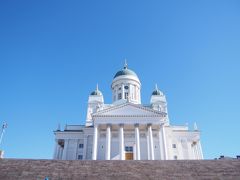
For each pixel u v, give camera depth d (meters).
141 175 25.08
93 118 54.25
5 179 23.59
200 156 63.12
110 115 54.06
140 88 80.81
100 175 25.00
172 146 62.91
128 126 55.22
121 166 27.88
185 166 27.77
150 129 53.19
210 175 24.81
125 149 55.50
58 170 26.23
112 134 57.56
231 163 28.47
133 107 55.66
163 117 54.22
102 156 54.78
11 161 28.69
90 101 74.44
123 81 76.69
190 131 65.31
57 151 63.44
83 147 62.50
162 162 29.38
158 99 73.69
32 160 29.28
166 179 24.00
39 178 23.97
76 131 65.19
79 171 26.09
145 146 56.06
